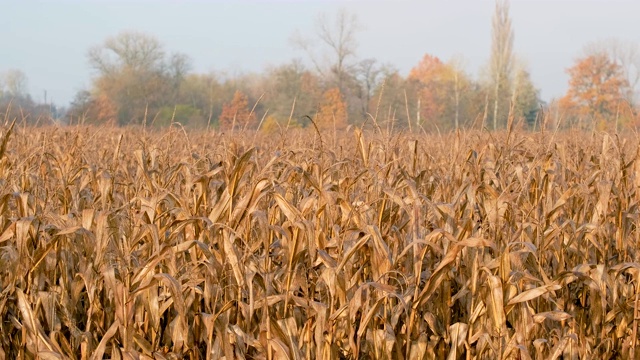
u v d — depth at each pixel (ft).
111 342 14.34
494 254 15.25
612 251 18.53
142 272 13.17
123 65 165.89
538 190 18.62
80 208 19.72
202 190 15.38
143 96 150.71
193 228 14.87
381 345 13.76
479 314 14.46
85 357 13.64
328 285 13.24
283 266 14.73
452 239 13.23
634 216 16.88
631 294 16.70
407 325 13.97
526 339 14.05
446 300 14.88
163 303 14.49
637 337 15.90
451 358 14.46
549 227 16.51
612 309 15.90
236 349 13.57
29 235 14.82
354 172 19.62
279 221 16.40
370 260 14.57
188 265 14.71
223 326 13.38
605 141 21.17
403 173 17.30
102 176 16.67
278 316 14.07
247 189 17.04
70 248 16.47
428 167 23.76
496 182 19.12
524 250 14.30
